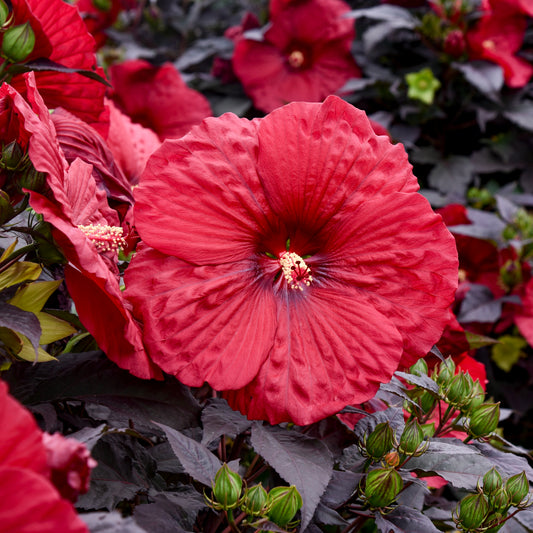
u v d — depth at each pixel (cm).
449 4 184
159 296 94
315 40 197
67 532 79
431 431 101
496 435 102
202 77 215
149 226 94
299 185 98
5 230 95
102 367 96
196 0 257
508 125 203
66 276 94
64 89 107
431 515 107
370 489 96
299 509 96
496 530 98
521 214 167
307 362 96
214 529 96
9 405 80
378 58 205
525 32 205
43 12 102
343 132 98
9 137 95
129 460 97
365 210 98
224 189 96
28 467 80
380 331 96
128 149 115
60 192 91
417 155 195
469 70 179
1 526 79
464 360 111
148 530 91
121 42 238
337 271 99
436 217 97
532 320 159
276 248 100
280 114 97
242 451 114
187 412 95
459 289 161
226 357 94
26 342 94
